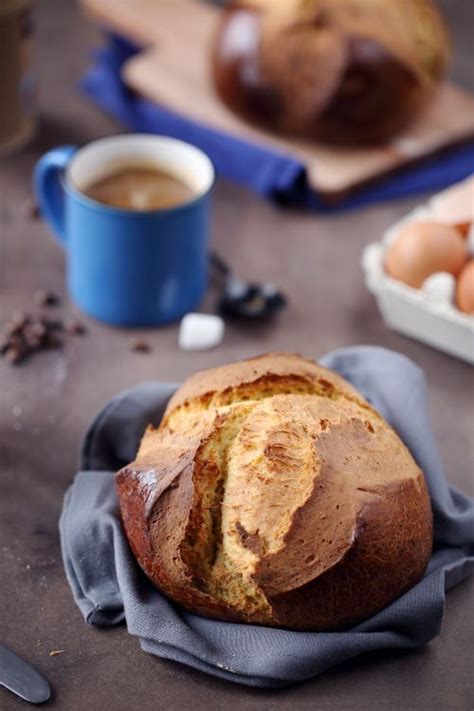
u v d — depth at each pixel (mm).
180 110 1057
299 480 656
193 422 689
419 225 860
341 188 991
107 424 751
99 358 864
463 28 1238
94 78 1105
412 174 1035
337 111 998
